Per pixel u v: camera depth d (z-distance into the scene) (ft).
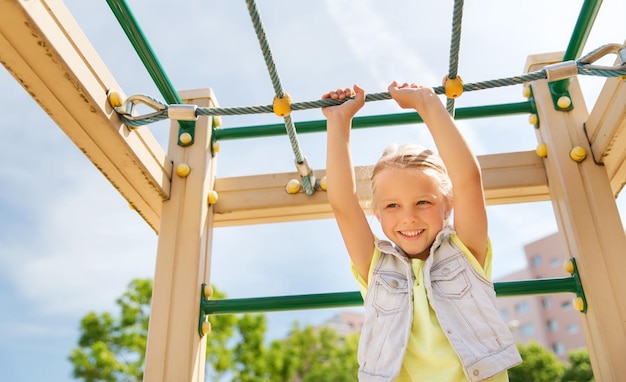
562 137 5.50
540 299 76.43
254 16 3.50
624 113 4.56
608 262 4.91
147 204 5.60
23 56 3.67
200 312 5.20
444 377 3.63
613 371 4.52
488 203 5.92
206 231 5.59
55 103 4.10
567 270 5.11
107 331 28.19
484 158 5.80
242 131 6.02
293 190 5.80
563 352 72.13
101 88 4.24
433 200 4.22
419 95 4.28
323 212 5.94
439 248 4.24
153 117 4.50
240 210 5.87
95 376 27.12
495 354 3.67
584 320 4.97
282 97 4.32
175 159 5.75
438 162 4.42
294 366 33.50
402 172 4.25
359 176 5.53
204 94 6.09
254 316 31.94
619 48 4.28
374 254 4.38
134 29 4.71
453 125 4.16
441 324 3.80
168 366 4.90
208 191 5.77
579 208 5.16
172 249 5.31
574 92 5.73
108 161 4.83
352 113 4.45
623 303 4.75
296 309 5.30
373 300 4.17
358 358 4.05
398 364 3.69
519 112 5.89
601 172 5.27
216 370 29.40
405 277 4.20
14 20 3.38
